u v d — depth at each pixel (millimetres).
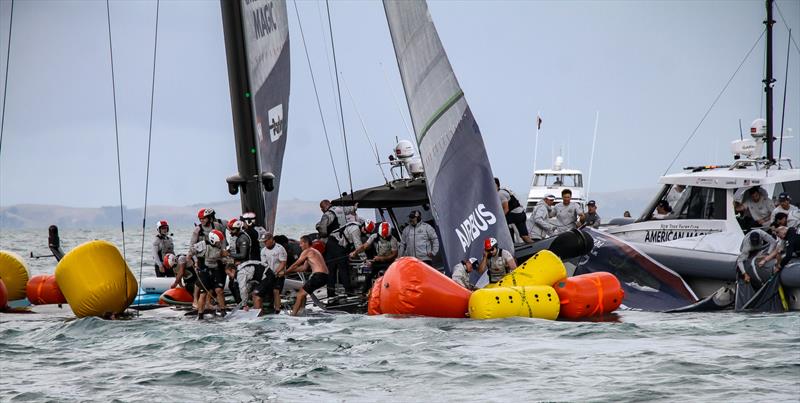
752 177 61375
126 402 39438
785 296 56875
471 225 62000
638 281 62031
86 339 54750
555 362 44344
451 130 62938
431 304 56000
